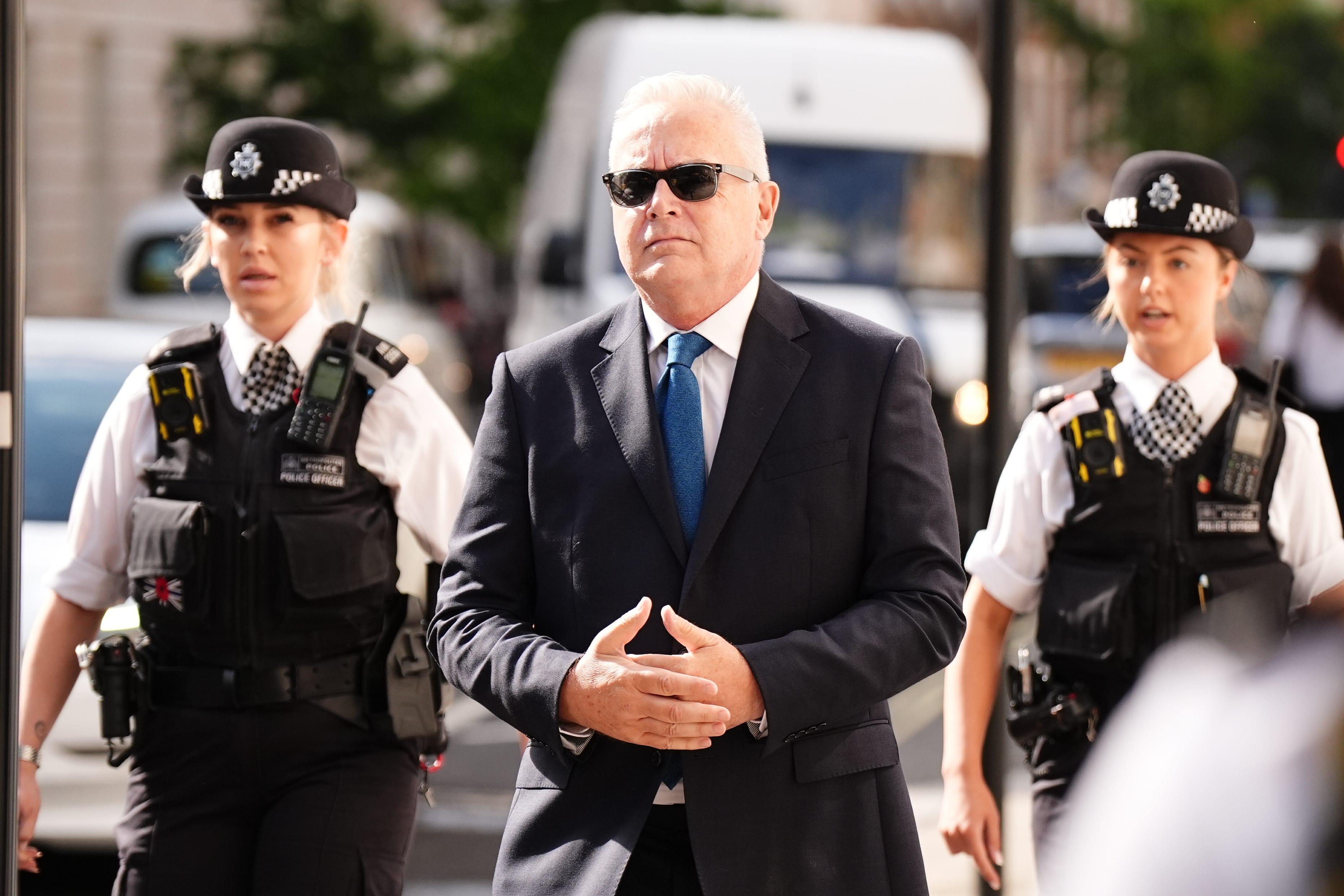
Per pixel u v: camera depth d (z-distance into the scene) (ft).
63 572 27.66
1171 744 9.04
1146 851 8.84
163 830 26.25
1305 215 198.18
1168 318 27.14
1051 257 85.92
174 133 147.74
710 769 21.75
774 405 22.67
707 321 23.17
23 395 25.29
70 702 39.06
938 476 22.94
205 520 26.16
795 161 82.33
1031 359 84.28
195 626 26.12
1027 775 53.06
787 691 20.98
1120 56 190.49
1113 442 27.09
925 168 83.05
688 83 23.36
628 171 22.93
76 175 148.97
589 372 23.53
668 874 22.21
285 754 26.13
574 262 86.89
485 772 55.01
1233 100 191.42
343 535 26.21
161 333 52.01
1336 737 8.49
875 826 22.20
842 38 84.64
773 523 22.30
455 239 174.81
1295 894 8.38
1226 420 27.09
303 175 27.02
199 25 157.07
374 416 26.99
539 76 152.97
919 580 22.24
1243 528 26.71
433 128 153.38
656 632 22.27
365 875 25.76
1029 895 43.32
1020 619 69.05
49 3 145.69
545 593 23.16
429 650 23.90
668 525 22.39
